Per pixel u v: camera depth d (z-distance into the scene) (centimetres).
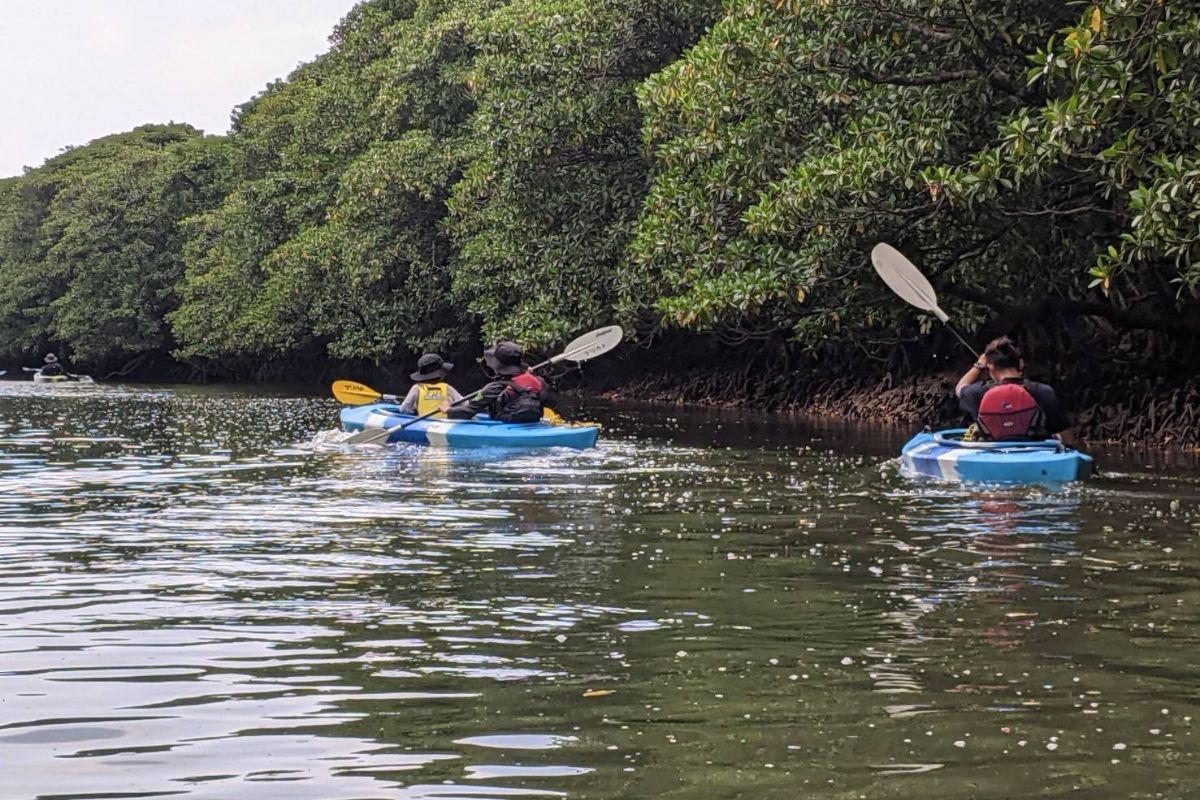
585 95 2200
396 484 1030
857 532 745
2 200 7062
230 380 5225
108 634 489
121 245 5166
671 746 348
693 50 1616
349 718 378
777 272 1534
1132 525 764
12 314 5994
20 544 719
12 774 332
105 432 1772
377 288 3409
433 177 3008
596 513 841
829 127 1514
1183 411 1458
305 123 3900
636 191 2264
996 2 1248
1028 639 471
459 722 373
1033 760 334
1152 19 1002
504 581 596
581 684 413
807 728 364
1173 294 1393
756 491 960
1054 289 1569
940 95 1345
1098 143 1151
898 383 2095
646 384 2944
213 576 612
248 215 4156
